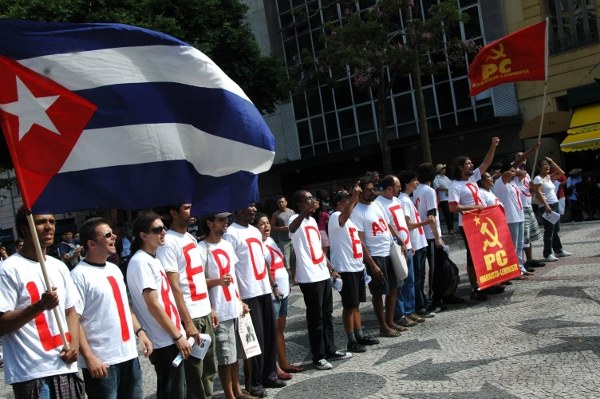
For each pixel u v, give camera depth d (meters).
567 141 18.39
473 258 8.63
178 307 5.12
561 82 21.66
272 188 31.58
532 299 8.39
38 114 4.19
